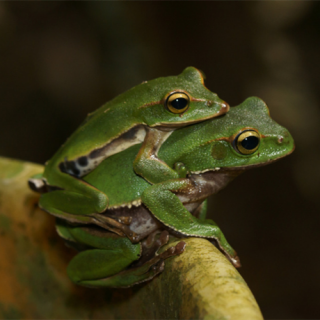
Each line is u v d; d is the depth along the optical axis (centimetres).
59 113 96
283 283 72
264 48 87
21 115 96
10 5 101
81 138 42
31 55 99
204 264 38
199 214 43
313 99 86
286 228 79
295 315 67
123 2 90
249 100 42
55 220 43
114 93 94
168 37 89
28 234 45
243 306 37
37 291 45
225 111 41
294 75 87
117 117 42
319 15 89
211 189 42
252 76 86
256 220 81
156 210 41
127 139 42
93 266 41
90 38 99
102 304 43
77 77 97
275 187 83
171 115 41
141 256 41
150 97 41
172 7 87
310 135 83
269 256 76
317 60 88
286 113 83
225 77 85
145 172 41
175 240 41
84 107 96
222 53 86
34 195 45
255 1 86
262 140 41
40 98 97
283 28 90
